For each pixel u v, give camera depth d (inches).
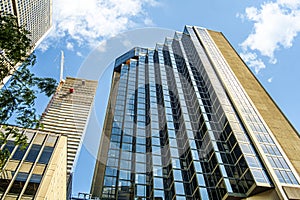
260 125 1051.3
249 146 937.5
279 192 748.6
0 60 205.5
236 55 1658.5
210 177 939.3
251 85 1359.5
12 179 626.5
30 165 676.7
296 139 1038.4
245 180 836.0
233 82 1316.4
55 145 775.1
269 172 819.4
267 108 1198.9
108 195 925.2
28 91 211.2
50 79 225.9
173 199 900.0
